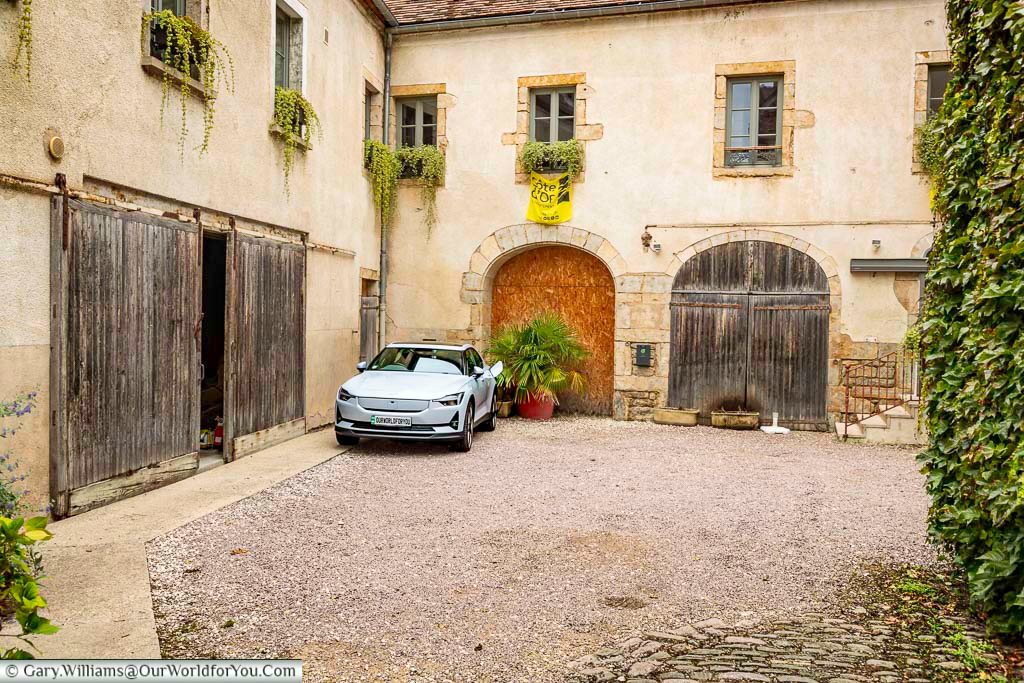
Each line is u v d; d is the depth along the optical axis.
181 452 7.66
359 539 5.79
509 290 14.09
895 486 8.00
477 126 13.42
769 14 12.20
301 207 10.24
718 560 5.42
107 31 6.38
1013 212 3.73
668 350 12.76
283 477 7.84
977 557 4.08
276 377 9.66
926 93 11.70
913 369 11.74
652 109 12.70
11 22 5.35
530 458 9.30
